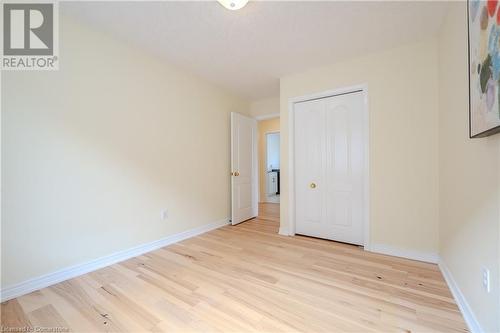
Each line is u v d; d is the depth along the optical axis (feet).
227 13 6.01
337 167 9.12
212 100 11.28
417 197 7.27
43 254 5.75
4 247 5.17
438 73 6.88
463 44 4.82
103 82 6.97
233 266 6.89
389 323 4.32
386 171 7.78
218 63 8.95
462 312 4.59
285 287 5.64
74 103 6.31
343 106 8.93
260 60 8.68
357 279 6.01
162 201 8.77
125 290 5.55
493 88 3.19
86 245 6.57
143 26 6.61
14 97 5.32
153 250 8.30
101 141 6.92
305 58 8.46
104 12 5.99
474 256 4.21
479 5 3.68
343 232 9.04
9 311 4.77
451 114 5.62
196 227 10.29
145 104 8.16
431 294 5.27
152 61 8.39
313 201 9.76
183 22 6.40
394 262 7.09
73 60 6.29
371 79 8.07
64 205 6.14
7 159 5.21
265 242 9.16
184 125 9.73
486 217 3.77
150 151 8.35
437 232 6.97
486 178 3.78
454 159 5.41
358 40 7.23
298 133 10.09
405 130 7.45
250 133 13.69
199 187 10.49
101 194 6.93
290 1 5.52
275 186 24.73
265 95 13.10
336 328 4.20
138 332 4.16
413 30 6.68
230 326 4.28
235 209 12.22
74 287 5.71
